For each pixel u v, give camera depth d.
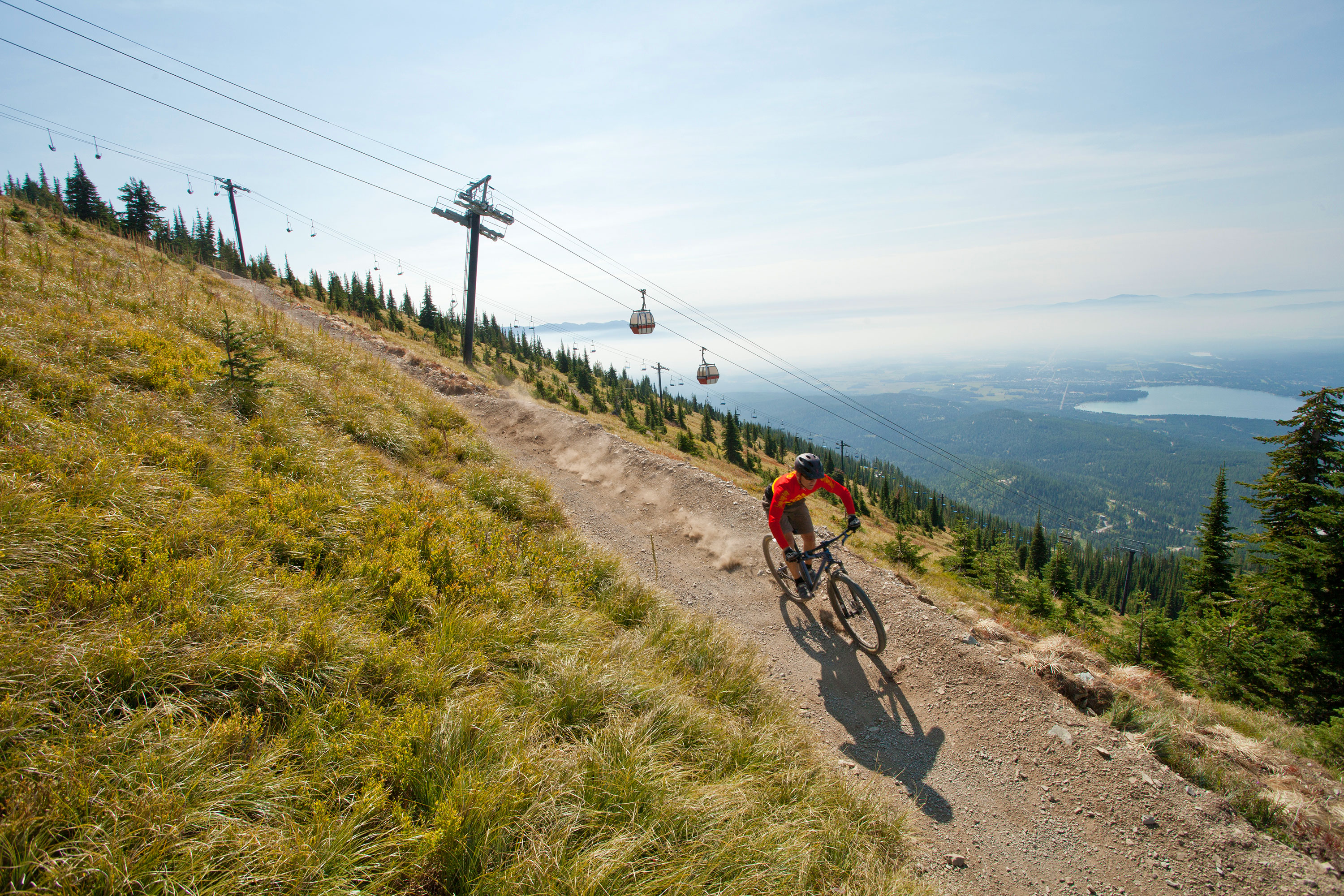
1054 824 4.29
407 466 8.56
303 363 11.48
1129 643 17.36
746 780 3.82
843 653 6.37
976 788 4.61
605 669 4.45
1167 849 4.09
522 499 8.30
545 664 4.36
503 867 2.68
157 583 3.56
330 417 8.85
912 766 4.83
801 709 5.44
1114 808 4.43
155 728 2.73
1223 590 23.83
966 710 5.45
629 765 3.46
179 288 13.21
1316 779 5.15
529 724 3.62
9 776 2.26
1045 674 6.04
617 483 11.81
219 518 4.60
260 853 2.32
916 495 138.25
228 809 2.49
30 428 4.73
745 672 5.36
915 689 5.76
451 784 2.97
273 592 3.93
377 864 2.46
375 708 3.28
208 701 3.00
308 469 6.34
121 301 9.82
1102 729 5.23
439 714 3.34
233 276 38.44
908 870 3.57
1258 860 4.03
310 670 3.42
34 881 2.02
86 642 2.96
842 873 3.36
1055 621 15.56
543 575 5.88
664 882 2.80
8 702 2.45
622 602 6.21
